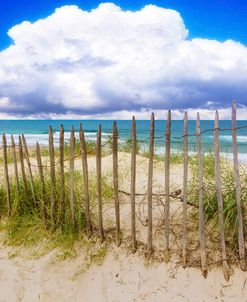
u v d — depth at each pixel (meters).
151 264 4.02
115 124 4.07
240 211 3.74
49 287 3.96
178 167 6.94
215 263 3.88
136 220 4.66
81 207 4.73
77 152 8.39
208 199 4.30
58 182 5.11
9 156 8.23
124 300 3.72
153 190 5.52
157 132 38.16
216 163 3.71
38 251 4.46
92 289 3.89
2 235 4.80
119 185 5.72
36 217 4.86
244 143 19.52
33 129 53.34
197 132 3.75
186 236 4.24
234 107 3.62
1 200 5.25
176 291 3.73
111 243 4.34
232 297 3.60
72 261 4.25
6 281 4.07
